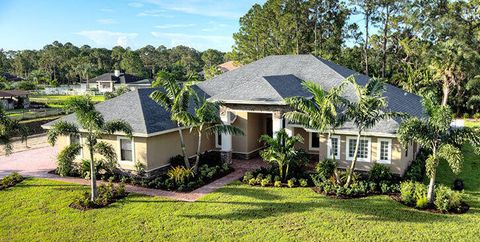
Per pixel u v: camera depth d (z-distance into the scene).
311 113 20.22
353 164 20.12
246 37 69.75
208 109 22.97
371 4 59.22
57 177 24.00
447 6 58.44
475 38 55.44
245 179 22.47
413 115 26.20
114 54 155.75
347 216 16.83
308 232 15.29
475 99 53.12
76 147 20.44
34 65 150.88
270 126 30.97
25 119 47.81
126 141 23.69
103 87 98.94
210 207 18.33
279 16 62.66
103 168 23.95
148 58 155.12
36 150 33.03
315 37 63.72
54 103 68.31
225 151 26.70
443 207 17.16
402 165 22.20
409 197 18.09
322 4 63.00
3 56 165.38
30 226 16.44
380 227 15.60
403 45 58.44
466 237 14.55
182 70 132.12
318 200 18.98
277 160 21.94
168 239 14.96
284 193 20.22
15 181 22.73
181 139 23.34
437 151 17.58
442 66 47.34
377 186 20.39
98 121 18.47
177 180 21.80
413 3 58.00
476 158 28.34
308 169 24.92
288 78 29.39
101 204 18.73
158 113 25.34
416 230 15.25
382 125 22.39
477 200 18.81
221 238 14.95
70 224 16.56
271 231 15.46
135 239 15.02
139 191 21.05
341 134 23.31
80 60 137.00
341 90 19.56
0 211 18.19
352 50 65.06
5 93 61.28
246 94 26.03
